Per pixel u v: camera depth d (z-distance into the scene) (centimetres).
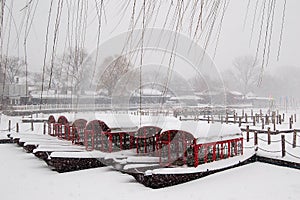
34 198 751
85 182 891
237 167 1055
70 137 1462
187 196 754
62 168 1020
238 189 808
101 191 802
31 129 2030
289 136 1590
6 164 1141
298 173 974
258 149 1241
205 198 739
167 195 764
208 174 954
